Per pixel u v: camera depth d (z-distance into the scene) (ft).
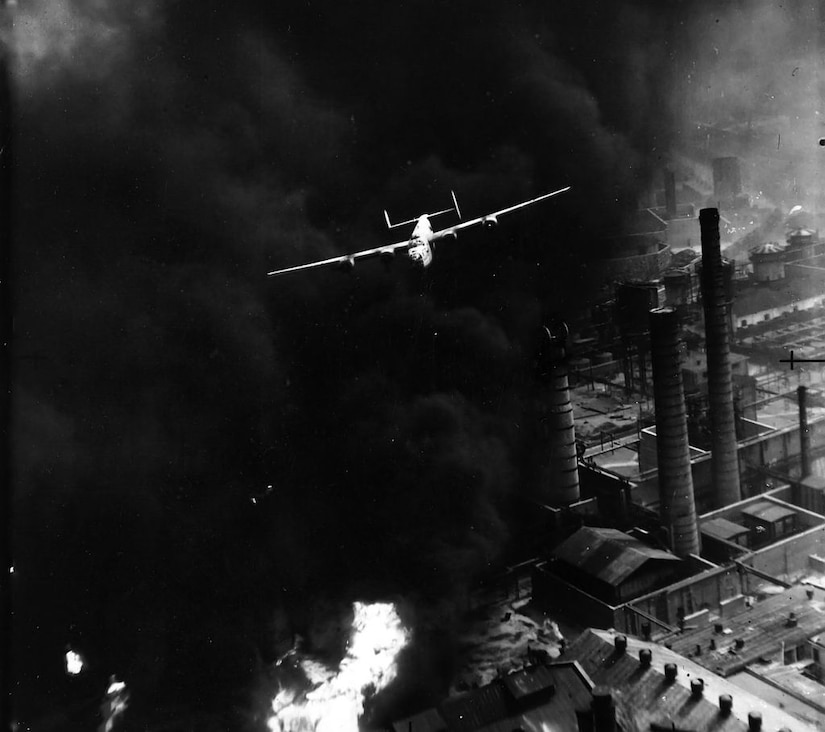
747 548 179.63
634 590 165.37
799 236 369.71
